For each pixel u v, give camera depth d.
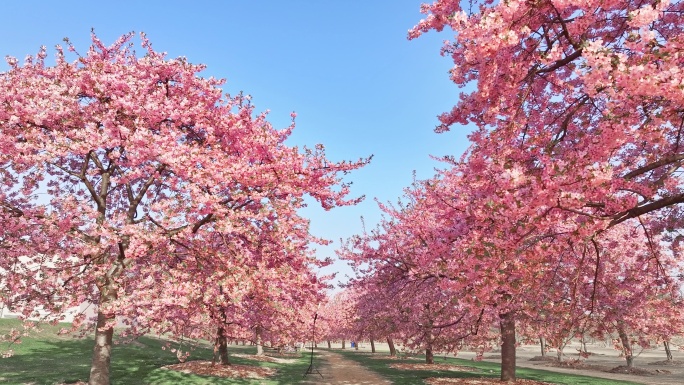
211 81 12.95
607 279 14.07
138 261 12.50
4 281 11.38
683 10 7.68
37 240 11.21
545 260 7.19
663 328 15.86
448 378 18.52
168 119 11.61
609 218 6.12
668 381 22.61
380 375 20.19
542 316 13.95
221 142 11.93
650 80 4.73
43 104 10.15
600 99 8.06
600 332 12.00
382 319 22.77
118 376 14.80
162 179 12.01
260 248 11.14
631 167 8.50
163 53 12.25
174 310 12.15
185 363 18.95
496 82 6.87
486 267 6.67
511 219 6.21
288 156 10.83
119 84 10.84
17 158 9.53
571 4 6.07
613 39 7.80
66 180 14.25
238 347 43.28
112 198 14.79
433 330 19.42
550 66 7.01
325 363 28.89
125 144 9.56
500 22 5.77
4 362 15.65
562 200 5.73
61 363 16.31
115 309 9.93
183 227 10.26
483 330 17.53
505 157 7.02
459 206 8.98
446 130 8.37
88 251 9.42
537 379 18.83
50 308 11.23
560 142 7.98
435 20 7.36
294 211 10.58
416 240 15.81
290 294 15.68
